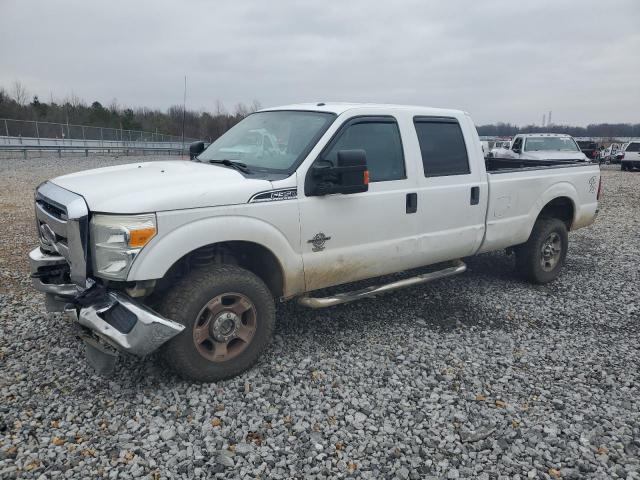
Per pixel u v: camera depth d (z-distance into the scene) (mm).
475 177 5246
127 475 2744
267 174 3998
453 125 5168
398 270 4812
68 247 3428
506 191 5547
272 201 3791
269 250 3830
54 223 3635
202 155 4906
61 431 3098
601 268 7203
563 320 5188
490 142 31359
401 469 2861
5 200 12500
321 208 4062
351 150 3926
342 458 2947
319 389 3680
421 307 5395
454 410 3463
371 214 4391
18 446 2943
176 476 2754
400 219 4613
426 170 4844
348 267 4355
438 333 4758
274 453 2969
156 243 3312
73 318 3521
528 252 6109
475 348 4453
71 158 27703
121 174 3918
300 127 4367
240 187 3656
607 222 11234
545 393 3727
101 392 3543
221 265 3730
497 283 6336
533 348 4504
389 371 3979
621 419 3430
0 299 5336
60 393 3523
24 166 21672
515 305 5570
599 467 2938
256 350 3850
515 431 3254
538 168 5961
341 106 4480
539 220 6199
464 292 5953
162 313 3516
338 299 4367
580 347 4559
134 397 3492
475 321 5082
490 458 2994
